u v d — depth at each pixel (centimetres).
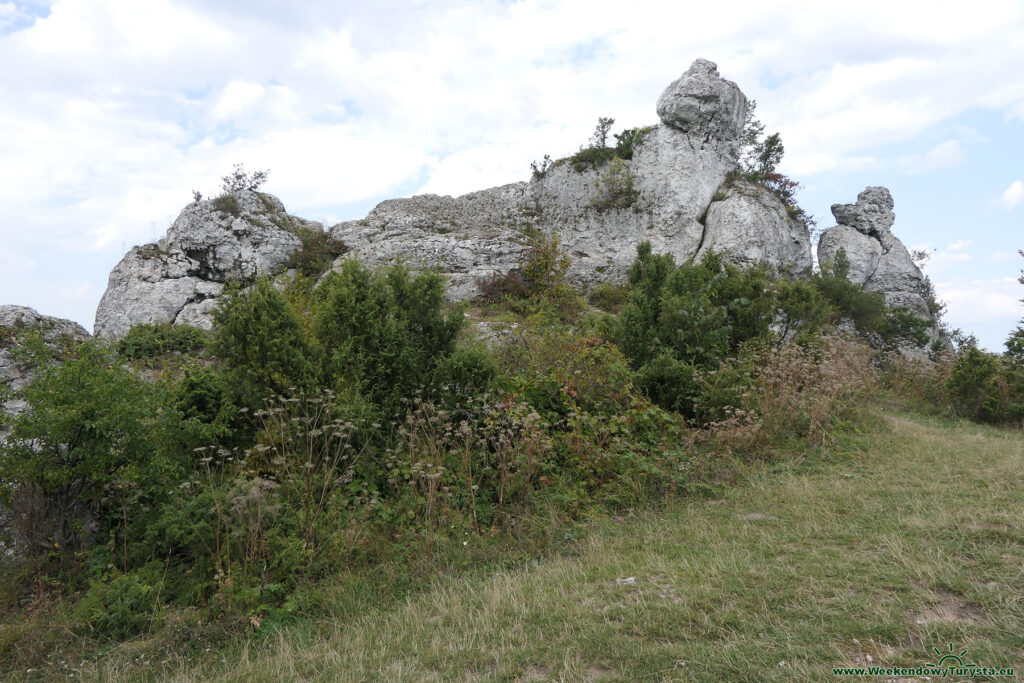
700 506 647
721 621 388
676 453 740
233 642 447
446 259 2506
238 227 2309
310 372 725
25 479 530
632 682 334
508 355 955
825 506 601
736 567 471
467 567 550
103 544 566
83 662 423
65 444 548
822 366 998
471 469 681
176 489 577
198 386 710
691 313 1045
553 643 386
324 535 561
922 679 314
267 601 489
